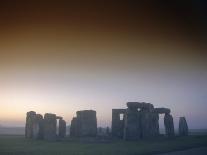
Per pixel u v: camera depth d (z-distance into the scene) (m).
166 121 65.69
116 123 63.00
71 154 39.25
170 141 55.84
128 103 61.28
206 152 42.53
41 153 39.91
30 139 59.09
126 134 58.53
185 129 67.88
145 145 49.66
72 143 52.44
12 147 45.62
